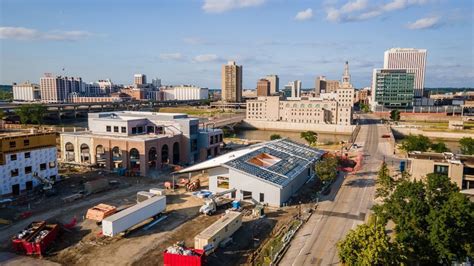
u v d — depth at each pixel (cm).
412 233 4394
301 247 5225
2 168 7388
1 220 6059
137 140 9438
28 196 7506
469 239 4359
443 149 11650
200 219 6312
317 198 7450
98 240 5381
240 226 5919
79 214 6450
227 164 7350
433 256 4281
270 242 5391
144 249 5112
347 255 3931
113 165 10038
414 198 4650
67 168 10000
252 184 7200
